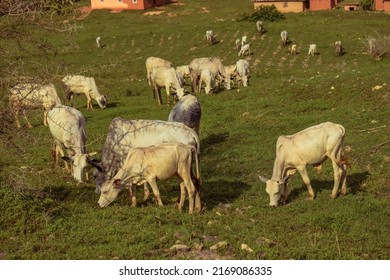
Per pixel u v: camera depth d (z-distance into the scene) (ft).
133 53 185.06
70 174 56.18
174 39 198.70
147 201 47.67
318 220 41.73
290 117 79.30
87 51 186.09
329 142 45.78
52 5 50.01
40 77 46.21
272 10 213.25
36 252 36.52
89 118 90.07
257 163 59.98
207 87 108.88
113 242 37.81
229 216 43.45
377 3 237.04
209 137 72.38
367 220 42.16
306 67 157.89
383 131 63.98
